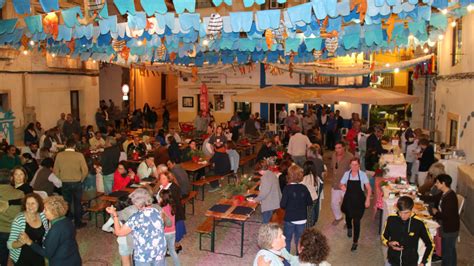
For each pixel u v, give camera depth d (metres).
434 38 8.68
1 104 14.91
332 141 18.98
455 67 12.35
